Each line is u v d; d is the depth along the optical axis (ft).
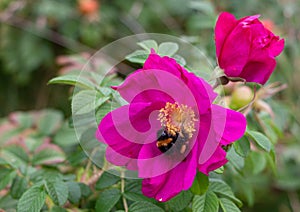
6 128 2.40
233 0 2.81
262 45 1.55
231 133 1.46
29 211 1.59
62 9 3.38
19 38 3.61
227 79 1.59
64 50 3.66
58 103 3.80
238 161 1.67
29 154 2.00
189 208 1.66
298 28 2.85
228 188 1.64
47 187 1.64
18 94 3.94
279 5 2.90
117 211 1.59
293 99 2.75
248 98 1.75
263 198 3.05
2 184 1.77
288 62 2.60
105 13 3.44
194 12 3.32
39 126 2.37
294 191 3.07
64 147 2.19
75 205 1.76
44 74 3.85
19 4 3.44
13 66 3.64
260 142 1.59
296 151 2.79
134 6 3.44
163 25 3.44
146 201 1.60
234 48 1.56
